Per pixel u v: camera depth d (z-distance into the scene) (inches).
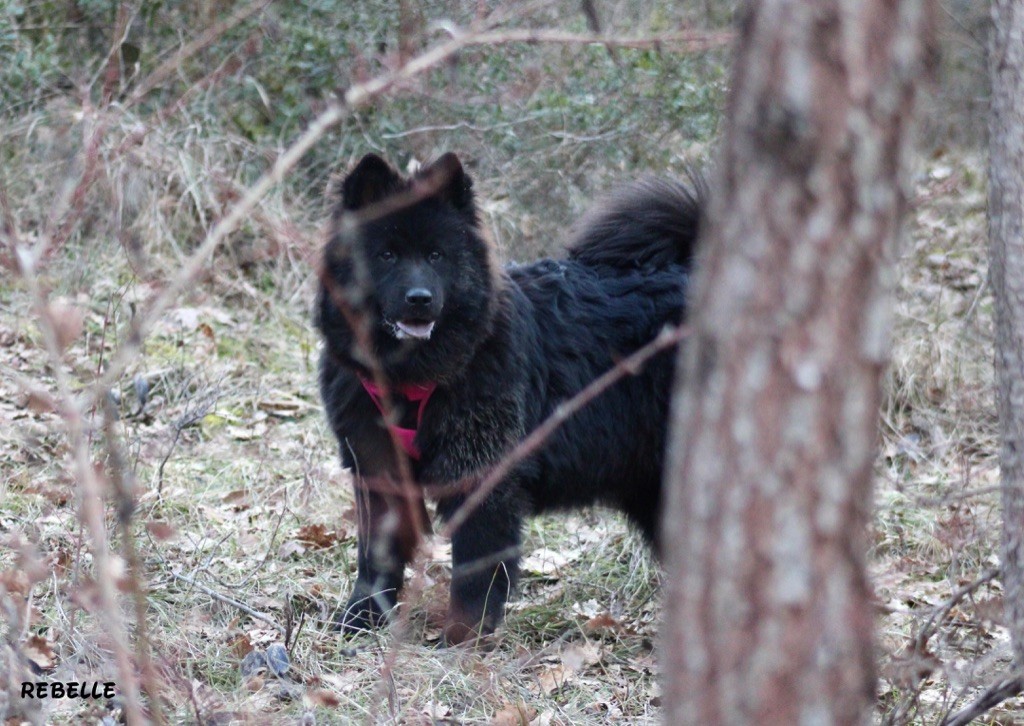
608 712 218.1
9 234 132.5
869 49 97.0
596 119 460.1
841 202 98.8
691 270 277.4
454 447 250.5
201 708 190.1
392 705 189.8
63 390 119.7
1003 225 178.1
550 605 275.9
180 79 488.7
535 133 467.5
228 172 475.5
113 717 190.5
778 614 104.0
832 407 101.5
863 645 107.6
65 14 500.7
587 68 457.4
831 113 97.5
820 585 103.9
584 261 287.4
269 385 401.7
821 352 100.5
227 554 279.9
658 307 269.7
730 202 103.0
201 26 478.6
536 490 265.3
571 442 263.3
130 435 344.5
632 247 281.9
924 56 101.7
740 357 102.4
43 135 445.7
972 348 401.7
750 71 100.6
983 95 448.1
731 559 104.7
